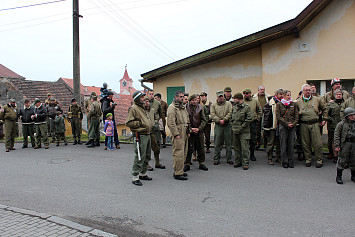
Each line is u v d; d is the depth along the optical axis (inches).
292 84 389.4
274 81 398.3
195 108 269.6
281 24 358.9
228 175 253.3
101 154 368.5
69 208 184.4
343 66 366.6
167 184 230.8
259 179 238.5
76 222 163.6
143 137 233.1
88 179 251.6
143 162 235.0
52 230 151.5
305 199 190.4
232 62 441.4
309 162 276.8
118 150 395.2
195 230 149.6
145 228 153.9
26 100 437.4
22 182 247.3
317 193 201.5
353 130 215.8
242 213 169.6
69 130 631.2
